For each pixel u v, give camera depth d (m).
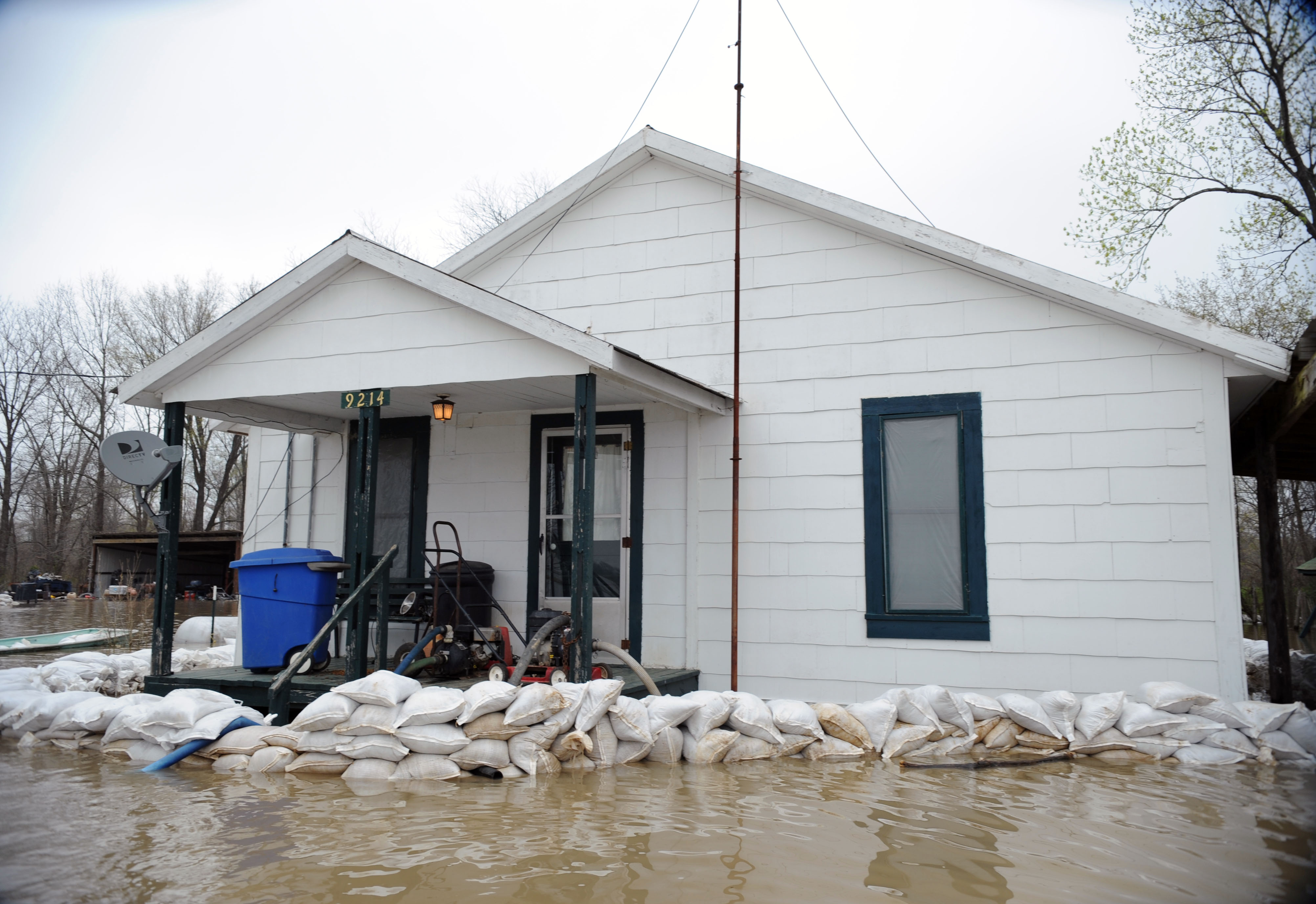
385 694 5.51
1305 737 5.96
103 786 5.17
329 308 7.62
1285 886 3.61
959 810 4.70
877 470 7.93
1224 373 6.98
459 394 8.12
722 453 8.48
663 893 3.48
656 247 9.09
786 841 4.14
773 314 8.48
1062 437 7.38
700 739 5.82
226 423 10.34
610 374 6.81
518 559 9.05
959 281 7.83
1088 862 3.89
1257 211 14.88
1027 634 7.33
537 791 5.05
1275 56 13.34
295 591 7.72
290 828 4.30
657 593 8.58
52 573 32.22
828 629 7.94
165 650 7.67
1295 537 13.95
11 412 32.16
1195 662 6.84
